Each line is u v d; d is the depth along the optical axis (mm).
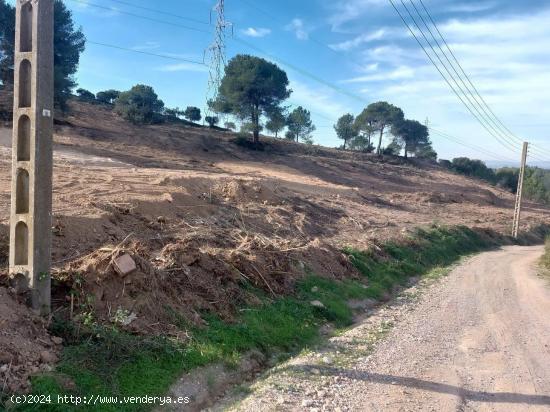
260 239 14367
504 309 14023
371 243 20188
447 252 27156
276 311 10523
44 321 6605
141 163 31109
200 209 15922
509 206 61812
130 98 54156
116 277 7953
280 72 55656
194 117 70062
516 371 8602
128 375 6547
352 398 7000
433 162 86750
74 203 11969
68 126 39906
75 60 40938
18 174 6719
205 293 9578
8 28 38531
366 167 59500
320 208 26000
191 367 7316
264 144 57156
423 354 9273
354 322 12258
